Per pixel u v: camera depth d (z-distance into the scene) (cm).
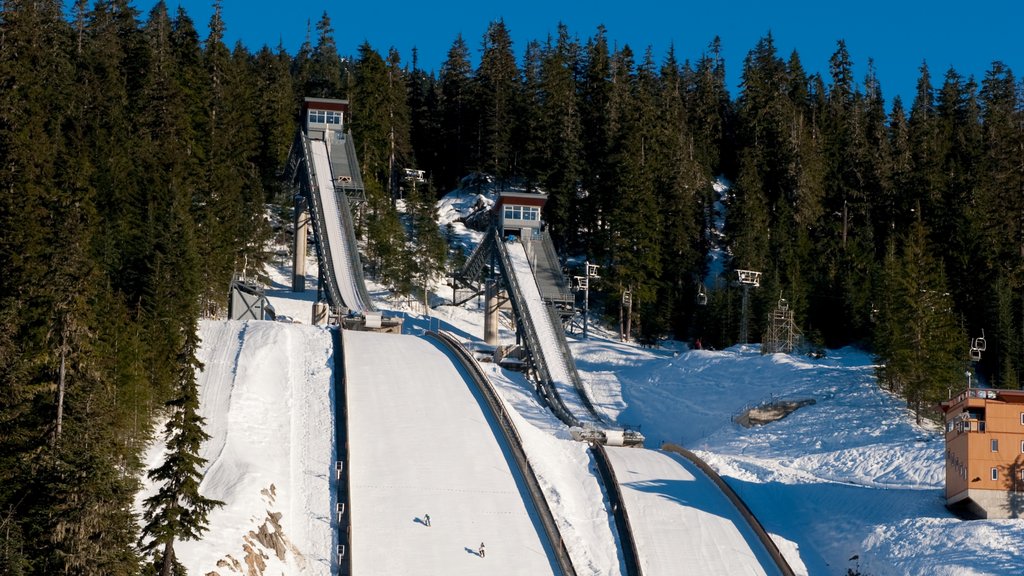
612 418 9725
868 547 6738
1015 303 10881
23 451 4766
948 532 6631
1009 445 6888
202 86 13238
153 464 6500
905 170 13562
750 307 11869
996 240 11481
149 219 8831
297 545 6225
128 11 13562
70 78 11138
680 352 11894
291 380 8288
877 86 17675
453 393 8338
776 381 9575
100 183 9612
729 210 13150
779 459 8362
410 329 11531
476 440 7625
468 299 12044
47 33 11806
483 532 6556
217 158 11969
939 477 7669
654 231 12388
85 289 5084
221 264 10431
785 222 13312
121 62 12925
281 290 12075
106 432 4869
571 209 13450
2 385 4869
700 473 7750
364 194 12262
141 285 7938
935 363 8725
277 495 6550
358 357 8856
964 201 12375
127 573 4541
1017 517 6788
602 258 12988
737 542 6850
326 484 6838
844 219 13400
